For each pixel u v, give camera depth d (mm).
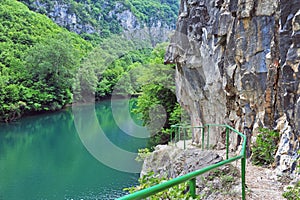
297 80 4188
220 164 2305
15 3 50188
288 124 4695
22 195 10227
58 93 32062
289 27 4309
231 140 6984
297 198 3496
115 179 10953
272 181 4410
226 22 6484
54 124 24562
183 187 2621
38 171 12609
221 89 7133
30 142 18328
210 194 4160
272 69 5215
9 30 42000
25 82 31219
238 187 4141
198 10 7809
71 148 16125
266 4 5336
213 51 7066
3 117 26453
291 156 4480
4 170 12891
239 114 6523
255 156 5371
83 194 10023
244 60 5848
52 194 10164
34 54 32531
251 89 5789
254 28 5590
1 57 34594
